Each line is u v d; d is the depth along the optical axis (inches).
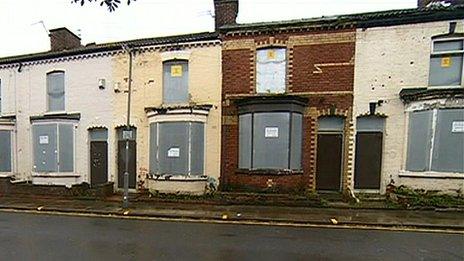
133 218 374.0
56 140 568.7
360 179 465.7
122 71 544.1
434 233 306.8
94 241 278.2
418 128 430.6
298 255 243.0
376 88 451.2
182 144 500.1
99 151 564.1
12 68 610.2
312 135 472.4
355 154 464.4
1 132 603.2
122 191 539.8
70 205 443.5
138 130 534.3
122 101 544.4
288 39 477.1
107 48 544.4
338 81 462.0
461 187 409.4
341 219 352.8
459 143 411.5
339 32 460.8
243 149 488.7
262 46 485.4
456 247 263.3
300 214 377.7
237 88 495.2
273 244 270.5
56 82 588.7
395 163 447.5
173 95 528.1
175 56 518.9
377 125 461.1
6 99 615.5
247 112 483.5
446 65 432.8
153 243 272.4
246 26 486.3
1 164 603.8
